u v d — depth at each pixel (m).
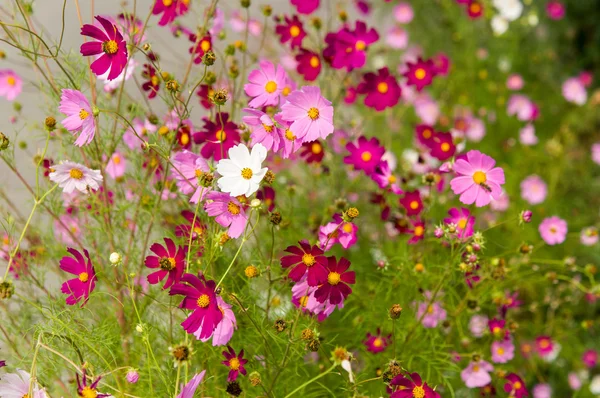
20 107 2.49
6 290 2.09
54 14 2.74
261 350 2.29
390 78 2.46
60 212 2.39
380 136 3.39
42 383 2.17
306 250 2.14
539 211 3.08
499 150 3.56
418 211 2.42
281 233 2.49
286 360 2.23
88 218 2.41
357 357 2.43
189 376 2.22
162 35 2.78
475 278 2.37
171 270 2.16
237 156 2.13
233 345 2.29
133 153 2.37
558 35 4.26
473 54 3.87
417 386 2.14
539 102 3.88
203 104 2.37
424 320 2.42
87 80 2.29
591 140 3.80
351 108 3.33
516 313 2.82
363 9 3.54
